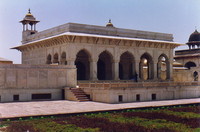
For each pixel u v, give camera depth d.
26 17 33.53
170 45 32.50
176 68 37.69
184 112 13.29
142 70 34.03
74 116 12.03
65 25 26.08
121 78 32.53
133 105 16.36
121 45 28.52
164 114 12.55
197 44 42.44
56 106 15.83
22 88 19.78
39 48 30.53
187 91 22.75
